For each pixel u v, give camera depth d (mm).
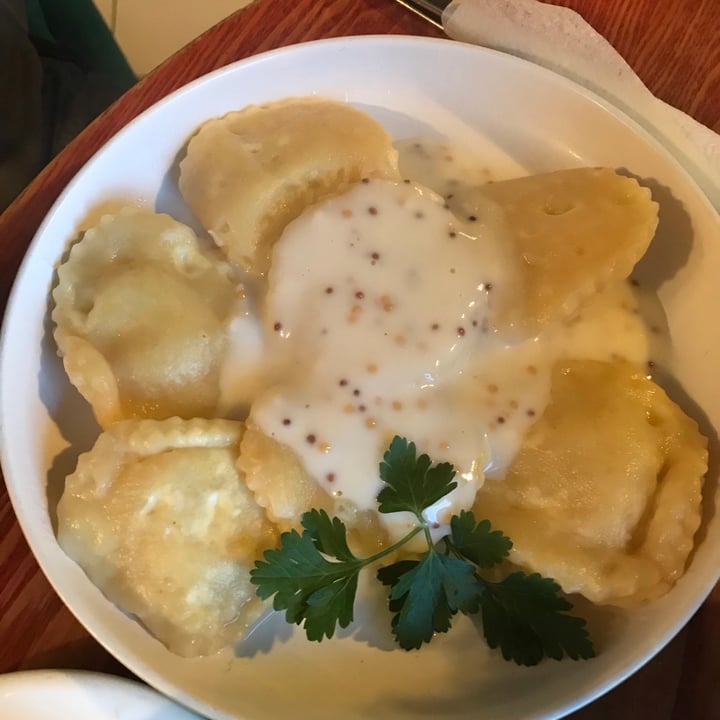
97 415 297
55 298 303
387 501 277
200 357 305
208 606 284
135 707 265
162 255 315
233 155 321
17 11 489
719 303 307
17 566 295
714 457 299
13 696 260
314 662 290
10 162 478
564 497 292
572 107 332
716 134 324
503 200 328
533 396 308
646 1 348
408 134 351
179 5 470
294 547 264
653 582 276
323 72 339
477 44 352
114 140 314
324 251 313
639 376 310
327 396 298
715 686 277
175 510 285
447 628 277
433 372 304
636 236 310
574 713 280
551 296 308
